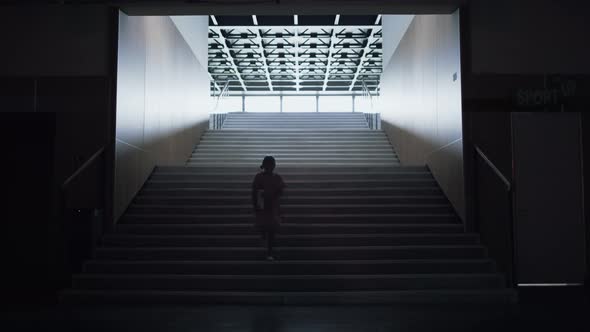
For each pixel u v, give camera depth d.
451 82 9.41
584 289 8.07
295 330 5.43
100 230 8.34
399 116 13.98
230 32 19.14
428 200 9.74
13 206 8.42
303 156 14.01
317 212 9.38
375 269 7.68
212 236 8.38
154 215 9.10
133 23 9.70
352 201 9.71
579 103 8.80
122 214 9.04
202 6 8.95
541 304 6.95
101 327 5.59
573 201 8.59
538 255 8.45
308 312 6.46
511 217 7.34
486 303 7.06
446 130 9.69
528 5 8.98
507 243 7.71
